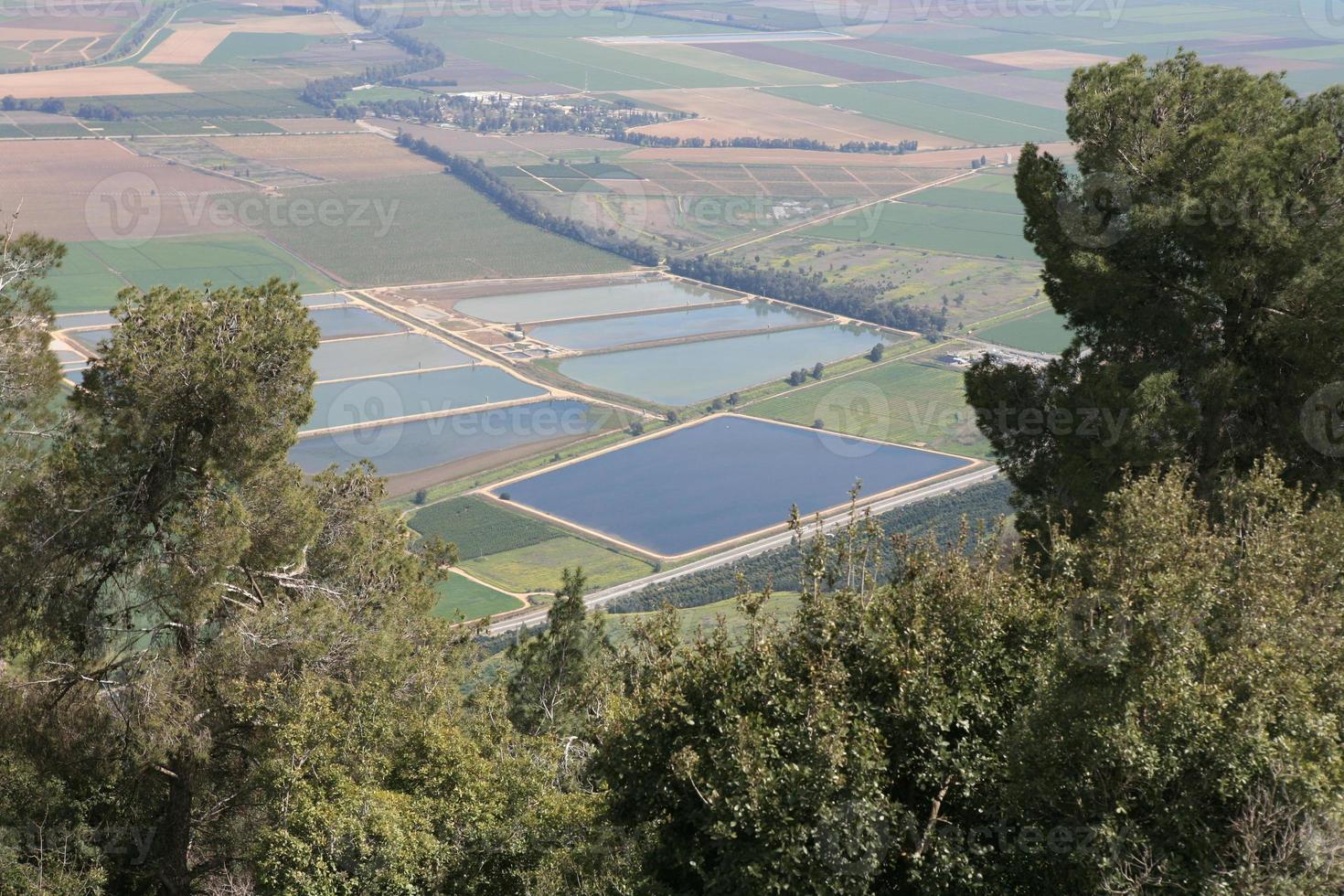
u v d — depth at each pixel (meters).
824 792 11.15
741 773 11.42
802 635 12.66
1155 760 10.45
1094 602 11.84
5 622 17.16
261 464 18.72
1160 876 10.30
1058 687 11.20
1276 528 14.27
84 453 17.97
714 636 13.12
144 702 17.39
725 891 11.51
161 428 17.64
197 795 19.69
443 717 18.92
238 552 17.80
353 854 14.84
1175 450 19.23
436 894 14.90
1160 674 10.84
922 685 11.89
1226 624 12.06
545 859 14.71
